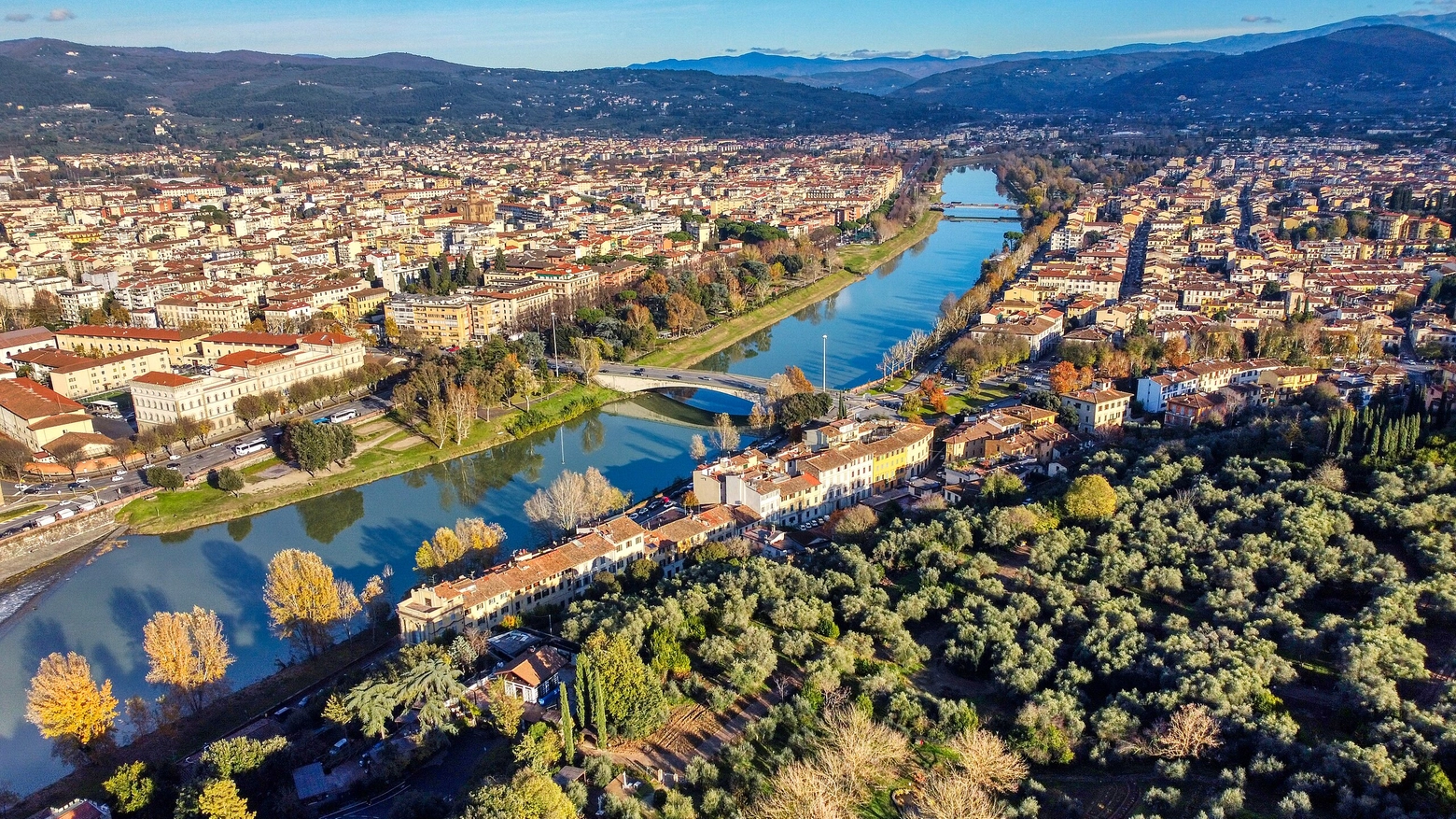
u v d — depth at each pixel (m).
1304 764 189.75
